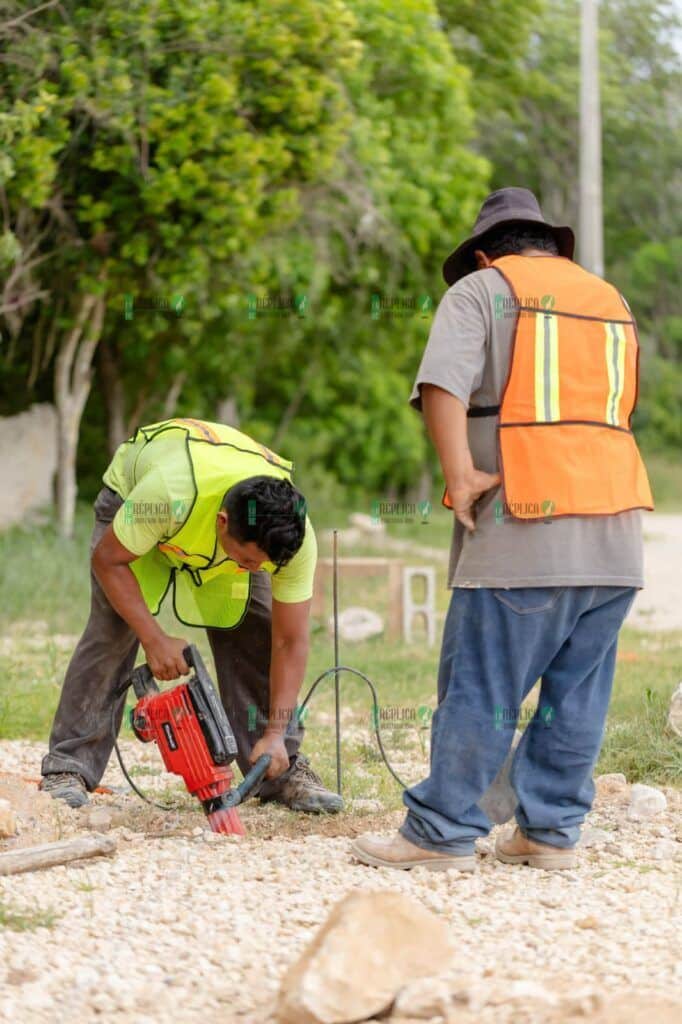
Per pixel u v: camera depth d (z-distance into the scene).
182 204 28.67
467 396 9.27
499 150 60.75
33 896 8.84
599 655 9.70
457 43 45.00
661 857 10.23
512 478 9.23
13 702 16.77
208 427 10.71
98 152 27.20
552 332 9.35
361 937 7.18
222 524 9.96
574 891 9.26
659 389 79.12
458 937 8.20
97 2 25.41
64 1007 7.12
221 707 10.81
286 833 11.15
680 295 76.25
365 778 13.23
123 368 43.81
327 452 56.16
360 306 41.84
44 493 39.06
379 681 19.31
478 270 9.80
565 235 10.12
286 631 10.90
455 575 9.62
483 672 9.48
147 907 8.66
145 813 11.69
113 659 11.81
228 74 27.03
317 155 29.34
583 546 9.32
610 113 59.72
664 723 14.08
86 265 30.94
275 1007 7.04
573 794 9.84
